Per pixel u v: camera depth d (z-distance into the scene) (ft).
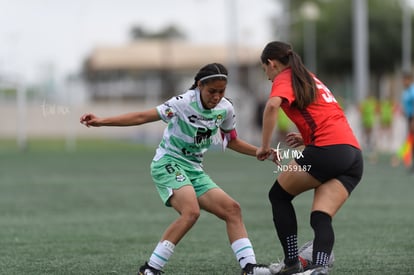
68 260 91.45
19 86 362.94
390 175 214.07
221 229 116.67
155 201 155.84
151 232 114.32
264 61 74.90
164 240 75.66
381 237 107.14
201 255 94.58
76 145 416.87
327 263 71.20
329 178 72.74
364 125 324.60
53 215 134.82
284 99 70.95
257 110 419.13
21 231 115.65
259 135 423.23
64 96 408.67
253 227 118.32
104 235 111.45
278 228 75.77
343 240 104.88
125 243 104.22
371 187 180.34
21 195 168.14
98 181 201.87
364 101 325.21
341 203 73.05
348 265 87.15
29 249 99.45
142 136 463.01
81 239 107.76
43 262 90.12
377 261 89.45
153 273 75.97
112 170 239.50
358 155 73.20
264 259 92.27
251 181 198.80
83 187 185.57
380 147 355.97
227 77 73.87
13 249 99.45
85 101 523.70
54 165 261.44
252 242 104.58
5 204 151.53
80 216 133.49
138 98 560.20
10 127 540.11
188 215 74.43
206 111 74.54
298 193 74.84
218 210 76.54
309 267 71.31
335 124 72.54
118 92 559.38
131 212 138.82
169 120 75.00
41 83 419.54
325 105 73.00
